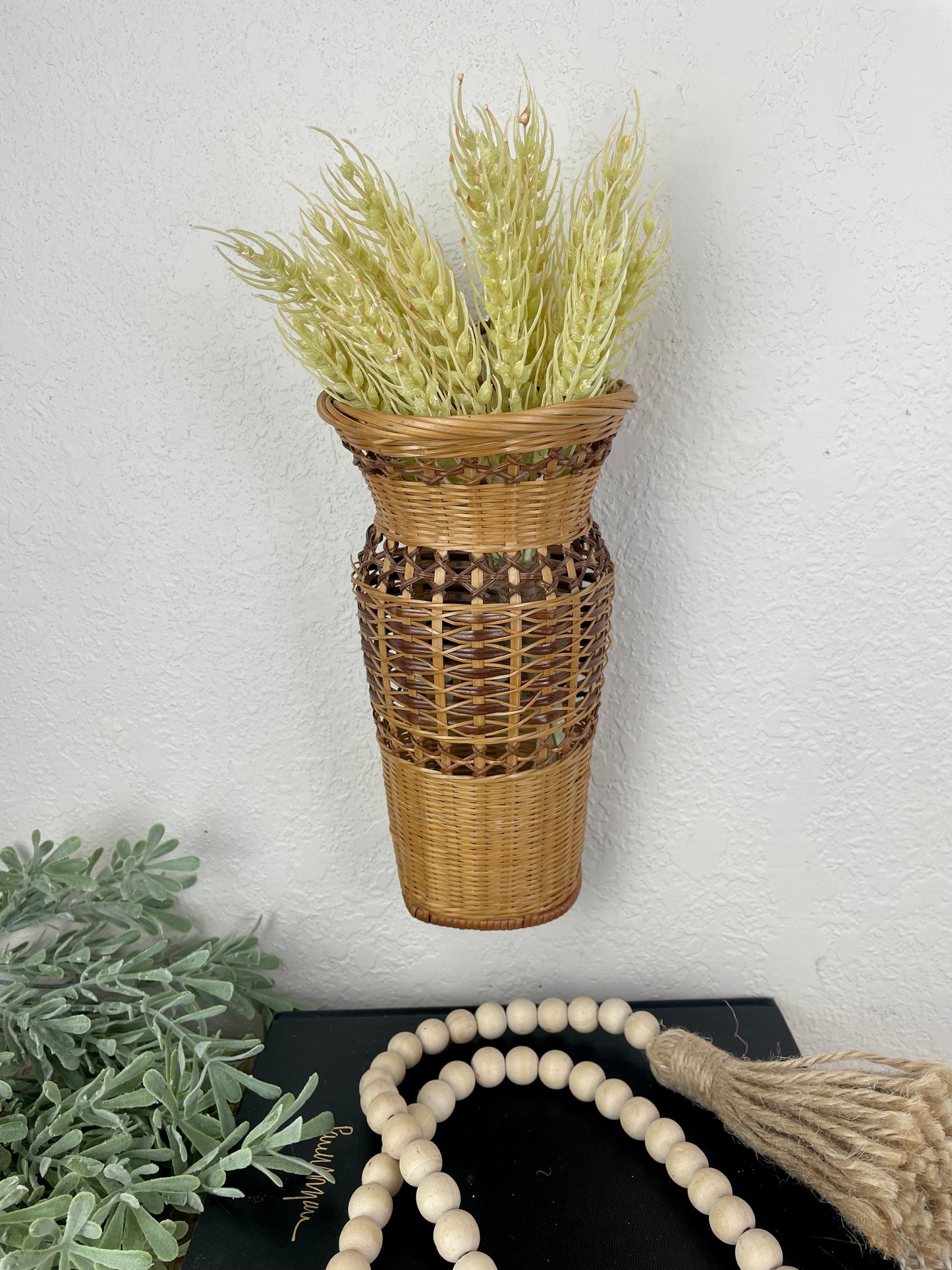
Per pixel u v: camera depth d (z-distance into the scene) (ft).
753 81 2.14
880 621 2.52
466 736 1.97
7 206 2.33
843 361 2.31
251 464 2.48
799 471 2.40
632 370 2.34
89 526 2.58
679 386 2.35
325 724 2.71
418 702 1.98
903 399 2.34
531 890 2.20
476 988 2.93
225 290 2.35
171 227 2.32
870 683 2.58
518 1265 1.98
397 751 2.12
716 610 2.53
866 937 2.82
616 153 1.78
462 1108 2.44
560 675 1.97
